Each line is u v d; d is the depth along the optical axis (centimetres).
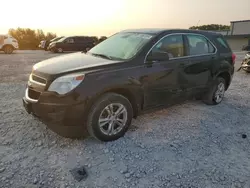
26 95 360
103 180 279
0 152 325
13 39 2088
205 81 515
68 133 354
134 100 386
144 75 386
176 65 437
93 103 339
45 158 316
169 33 441
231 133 420
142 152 340
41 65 378
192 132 414
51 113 323
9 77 855
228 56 564
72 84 319
